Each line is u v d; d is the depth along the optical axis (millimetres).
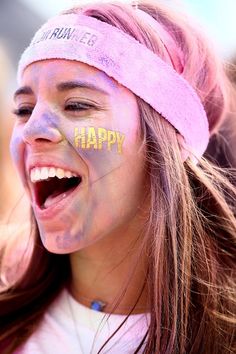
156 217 1193
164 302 1178
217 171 1375
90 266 1256
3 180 2090
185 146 1234
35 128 1136
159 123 1194
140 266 1219
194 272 1225
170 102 1205
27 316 1322
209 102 1359
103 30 1175
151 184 1199
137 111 1178
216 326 1198
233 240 1300
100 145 1137
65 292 1337
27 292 1331
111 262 1234
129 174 1171
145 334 1191
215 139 1437
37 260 1335
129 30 1196
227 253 1296
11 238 1439
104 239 1210
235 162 1456
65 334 1245
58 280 1361
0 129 2162
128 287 1227
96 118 1145
